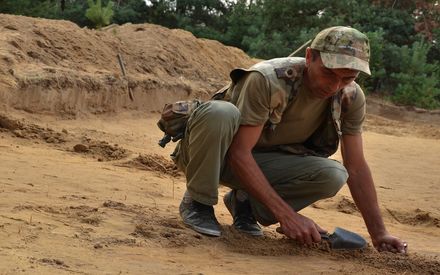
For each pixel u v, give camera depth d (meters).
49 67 12.69
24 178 6.09
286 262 4.27
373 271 4.28
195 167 4.52
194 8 35.97
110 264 3.65
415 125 25.83
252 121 4.37
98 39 16.59
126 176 7.12
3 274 3.18
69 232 4.18
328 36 4.18
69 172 6.78
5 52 12.29
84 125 11.97
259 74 4.36
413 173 12.17
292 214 4.39
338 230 4.80
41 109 11.64
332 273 4.09
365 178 4.77
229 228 4.81
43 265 3.43
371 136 18.92
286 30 33.88
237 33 34.44
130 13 33.66
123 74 15.34
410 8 36.19
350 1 34.25
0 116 9.50
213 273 3.75
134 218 4.76
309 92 4.39
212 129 4.37
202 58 21.12
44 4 25.42
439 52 36.47
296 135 4.62
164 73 18.00
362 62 4.14
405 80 32.50
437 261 4.70
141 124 13.78
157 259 3.90
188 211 4.66
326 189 4.59
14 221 4.26
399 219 7.69
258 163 4.65
